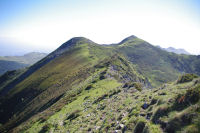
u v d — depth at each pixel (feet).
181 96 34.96
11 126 213.46
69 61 406.00
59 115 95.35
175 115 30.86
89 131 54.95
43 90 292.81
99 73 170.71
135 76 225.35
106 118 56.44
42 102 220.02
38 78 383.86
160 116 34.71
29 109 237.66
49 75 365.40
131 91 80.74
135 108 49.19
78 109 88.53
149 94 58.59
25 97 322.96
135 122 40.14
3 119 296.10
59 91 215.51
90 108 82.79
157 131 31.09
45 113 117.50
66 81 252.62
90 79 163.43
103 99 88.58
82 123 65.41
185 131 26.45
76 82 203.51
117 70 194.70
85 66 300.20
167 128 30.07
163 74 629.51
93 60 353.31
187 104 31.83
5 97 373.20
